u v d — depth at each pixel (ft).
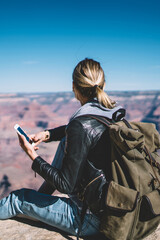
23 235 5.59
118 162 4.31
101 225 4.53
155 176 4.46
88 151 4.33
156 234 5.54
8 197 5.80
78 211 4.99
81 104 5.02
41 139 6.07
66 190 4.28
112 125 4.24
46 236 5.56
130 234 4.51
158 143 4.64
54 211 5.18
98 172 4.38
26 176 185.37
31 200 5.45
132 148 4.08
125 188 4.20
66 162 4.24
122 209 4.13
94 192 4.41
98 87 4.57
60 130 6.32
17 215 6.00
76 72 4.76
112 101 4.93
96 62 4.80
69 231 5.21
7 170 209.36
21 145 4.79
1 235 5.57
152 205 4.26
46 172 4.39
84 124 4.24
